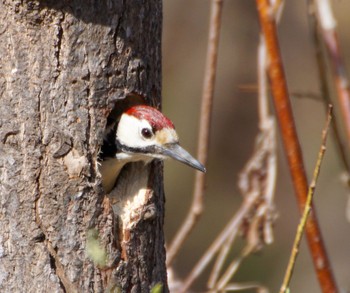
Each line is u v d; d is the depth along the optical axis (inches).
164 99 847.1
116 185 468.4
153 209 442.0
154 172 460.8
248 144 876.0
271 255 849.5
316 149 866.1
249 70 858.8
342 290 483.8
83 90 418.6
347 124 494.6
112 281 417.7
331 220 866.1
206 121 532.7
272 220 520.7
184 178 866.1
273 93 450.9
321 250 447.5
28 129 411.2
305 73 874.1
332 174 862.5
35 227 409.7
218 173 877.2
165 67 852.0
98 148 422.9
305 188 447.2
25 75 411.5
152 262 437.7
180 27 855.1
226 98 869.2
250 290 811.4
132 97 457.4
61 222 411.8
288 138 449.1
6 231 409.7
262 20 451.5
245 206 523.8
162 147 469.1
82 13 417.1
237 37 856.3
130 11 430.3
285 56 879.7
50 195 411.5
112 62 425.4
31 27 411.2
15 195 410.0
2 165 410.3
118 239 426.3
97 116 422.3
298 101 880.3
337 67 499.5
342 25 876.6
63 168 413.4
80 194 414.6
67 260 411.2
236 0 855.7
